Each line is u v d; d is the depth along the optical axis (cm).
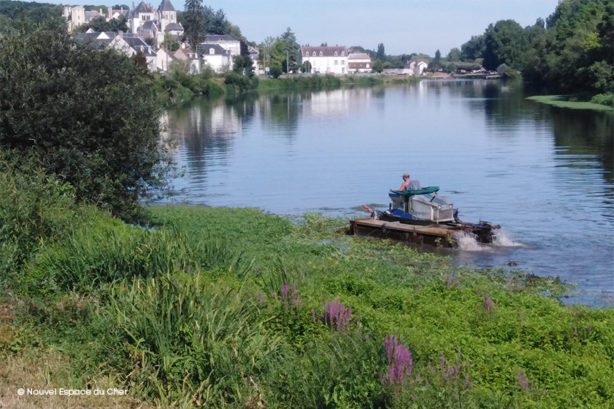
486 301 1402
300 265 1817
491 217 2784
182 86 11950
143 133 2417
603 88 9106
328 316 1266
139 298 1245
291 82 16612
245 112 8619
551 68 11031
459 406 912
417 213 2555
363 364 1003
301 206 3159
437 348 1138
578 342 1245
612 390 1041
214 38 19738
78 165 2317
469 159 4309
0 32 2489
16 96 2288
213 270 1552
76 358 1143
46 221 1753
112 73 2503
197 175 4016
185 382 1060
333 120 7312
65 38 2444
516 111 7800
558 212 2828
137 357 1116
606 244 2355
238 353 1091
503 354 1148
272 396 1012
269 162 4450
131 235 1691
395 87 16638
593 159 4128
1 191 1764
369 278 1847
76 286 1464
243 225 2677
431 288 1630
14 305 1338
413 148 4900
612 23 9481
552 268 2105
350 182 3694
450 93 12750
